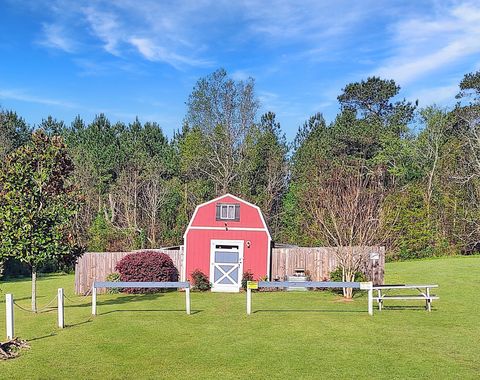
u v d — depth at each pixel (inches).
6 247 665.0
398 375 400.8
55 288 1097.4
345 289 829.2
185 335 536.4
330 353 464.8
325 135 1974.7
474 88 1983.3
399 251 1494.8
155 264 971.9
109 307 745.0
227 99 1876.2
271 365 428.8
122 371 414.3
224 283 1005.8
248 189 1866.4
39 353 466.9
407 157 1828.2
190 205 1802.4
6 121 2049.7
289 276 1002.1
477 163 1565.0
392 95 2266.2
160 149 2198.6
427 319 620.7
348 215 868.0
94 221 1701.5
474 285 917.2
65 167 727.1
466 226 1563.7
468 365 426.9
